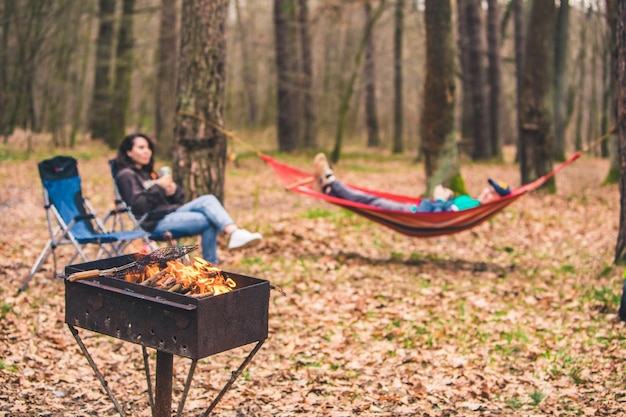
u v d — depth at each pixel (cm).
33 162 1917
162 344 342
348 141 4075
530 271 877
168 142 2205
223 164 922
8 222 1102
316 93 3466
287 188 891
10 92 2350
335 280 807
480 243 1044
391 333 646
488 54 2942
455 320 687
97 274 374
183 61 902
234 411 483
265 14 3934
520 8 2853
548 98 1593
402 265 895
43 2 2250
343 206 875
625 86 784
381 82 4266
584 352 602
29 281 716
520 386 539
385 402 507
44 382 511
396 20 3009
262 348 610
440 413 489
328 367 573
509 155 3475
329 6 2728
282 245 959
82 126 3247
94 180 1669
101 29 2752
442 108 1373
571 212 1360
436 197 909
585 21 3516
